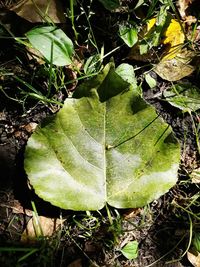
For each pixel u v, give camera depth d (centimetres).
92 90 19
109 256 19
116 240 19
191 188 21
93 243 19
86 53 22
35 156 18
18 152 20
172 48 22
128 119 19
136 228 19
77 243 19
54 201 18
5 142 20
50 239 19
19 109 21
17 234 19
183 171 21
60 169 18
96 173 19
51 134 19
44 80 21
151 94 22
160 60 22
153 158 19
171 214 20
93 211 19
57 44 19
